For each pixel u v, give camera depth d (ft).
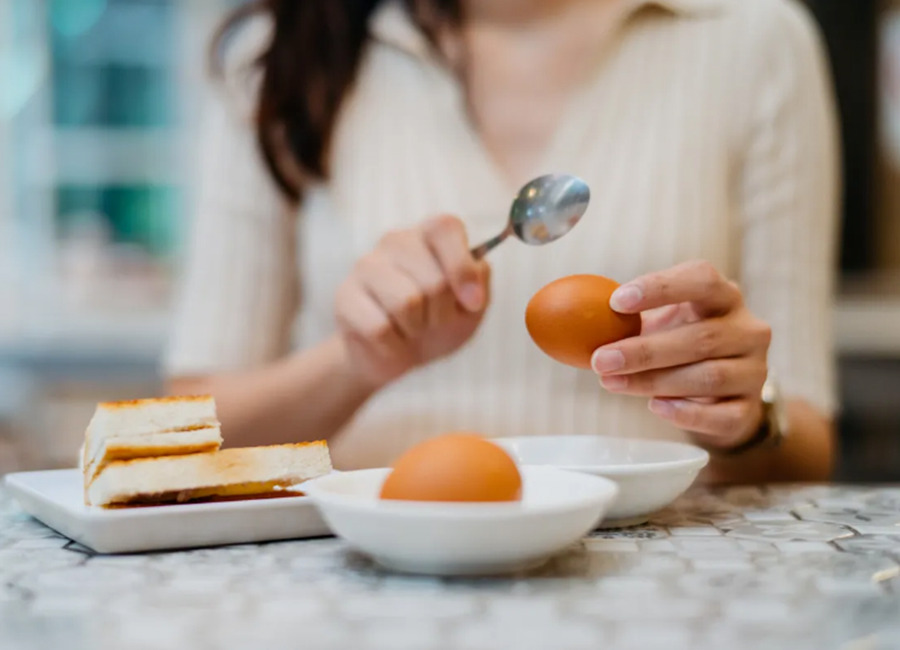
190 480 2.16
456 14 3.70
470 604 1.81
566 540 1.92
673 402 2.43
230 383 3.44
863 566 1.99
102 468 2.16
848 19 7.55
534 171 3.65
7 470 5.85
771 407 2.71
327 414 3.31
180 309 3.80
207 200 3.78
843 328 6.61
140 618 1.76
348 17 3.65
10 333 6.83
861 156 7.70
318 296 3.69
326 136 3.62
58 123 8.13
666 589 1.87
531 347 3.53
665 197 3.56
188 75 7.91
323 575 1.96
